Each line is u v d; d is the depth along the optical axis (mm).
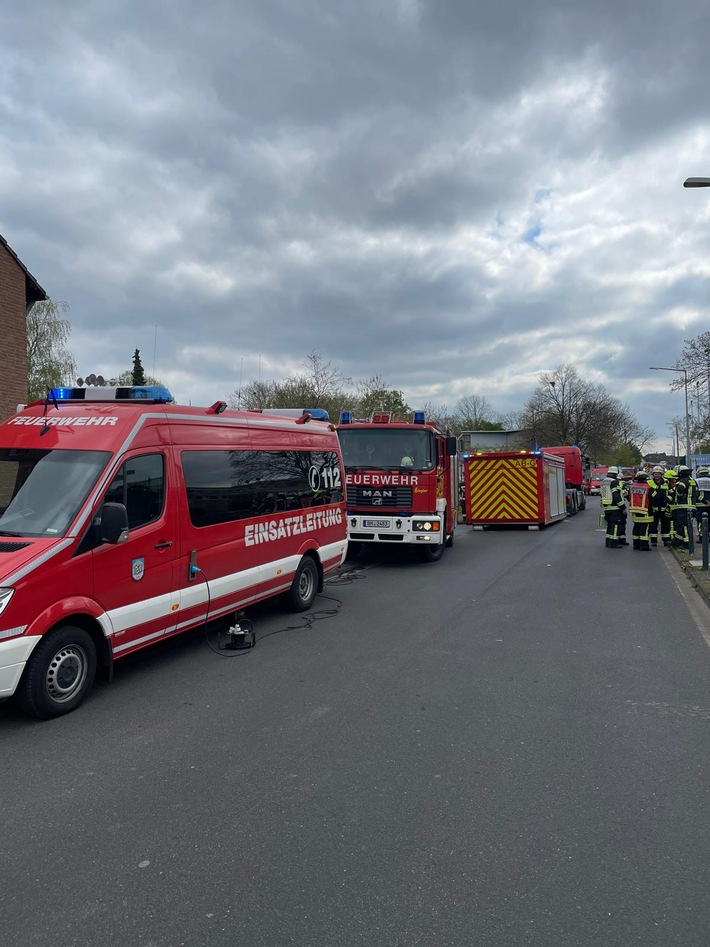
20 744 4684
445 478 14391
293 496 8555
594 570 12570
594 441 68938
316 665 6473
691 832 3490
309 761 4352
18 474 5695
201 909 2895
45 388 30688
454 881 3066
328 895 2973
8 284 16109
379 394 43938
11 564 4852
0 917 2867
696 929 2744
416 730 4848
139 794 3945
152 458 6121
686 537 15242
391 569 12711
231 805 3799
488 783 4035
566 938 2689
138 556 5855
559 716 5117
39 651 4992
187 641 7395
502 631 7785
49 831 3555
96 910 2900
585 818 3629
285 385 39594
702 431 40281
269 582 7949
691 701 5457
